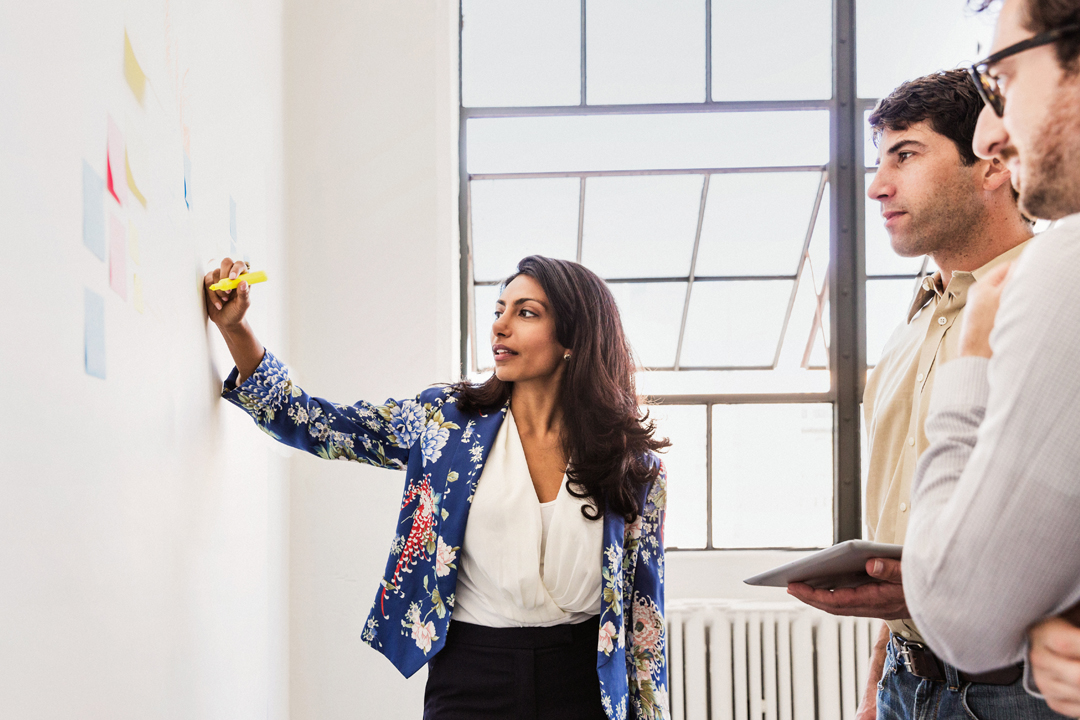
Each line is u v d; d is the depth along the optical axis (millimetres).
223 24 1543
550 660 1338
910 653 1160
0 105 670
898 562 958
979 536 549
